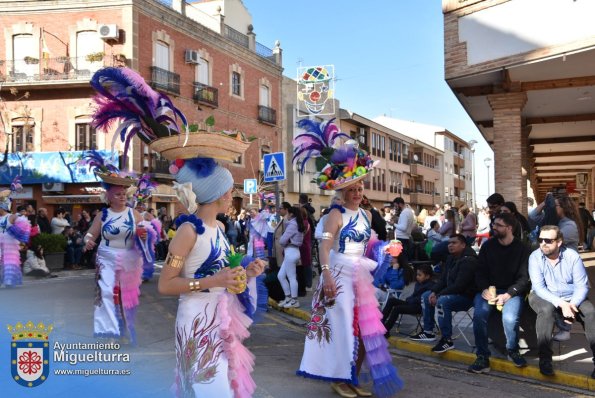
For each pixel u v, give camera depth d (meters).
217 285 3.24
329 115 39.53
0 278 12.65
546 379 5.80
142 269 7.02
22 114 25.86
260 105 34.66
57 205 26.08
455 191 75.69
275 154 12.54
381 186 50.50
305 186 39.16
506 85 11.28
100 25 25.14
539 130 19.12
